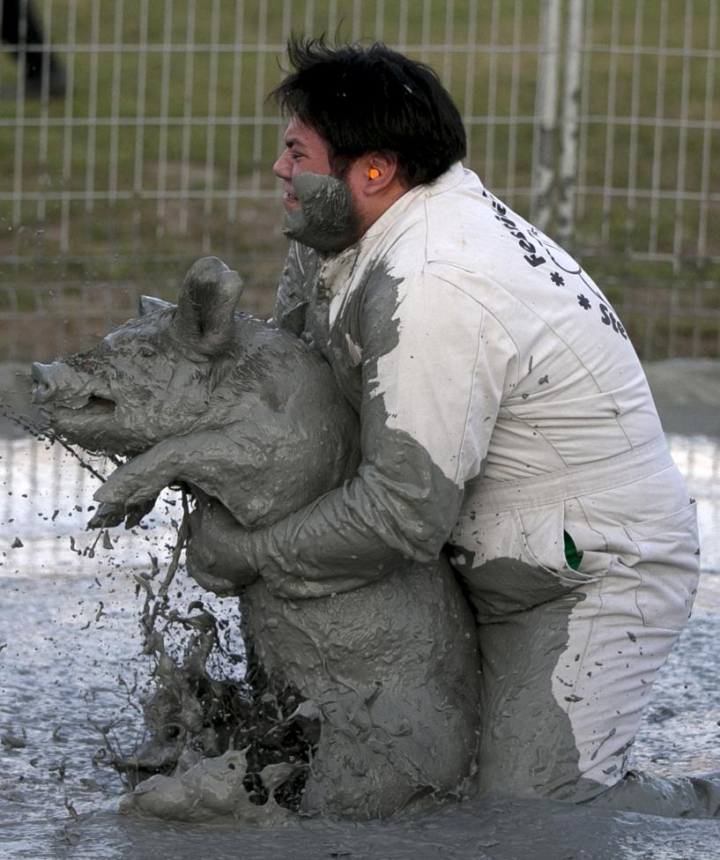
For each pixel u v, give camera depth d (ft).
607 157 53.47
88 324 53.06
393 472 20.80
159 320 22.22
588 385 22.02
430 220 21.65
